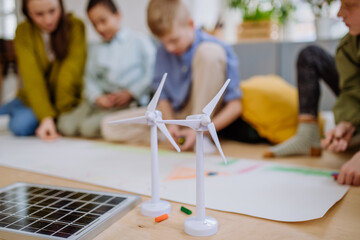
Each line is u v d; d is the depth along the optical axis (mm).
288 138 1185
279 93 1271
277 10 1669
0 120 2016
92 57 1578
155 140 591
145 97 1622
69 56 1591
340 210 600
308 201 630
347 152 965
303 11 1810
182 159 1003
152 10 1151
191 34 1229
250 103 1281
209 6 2035
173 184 748
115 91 1543
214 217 572
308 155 1056
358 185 718
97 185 765
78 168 916
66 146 1266
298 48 1485
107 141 1386
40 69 1593
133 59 1522
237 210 593
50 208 596
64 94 1586
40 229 508
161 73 1340
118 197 645
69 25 1599
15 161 1015
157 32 1157
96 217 550
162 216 563
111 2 1472
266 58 1540
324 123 1201
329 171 851
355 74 898
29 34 1564
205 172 850
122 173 856
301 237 497
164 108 1317
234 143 1316
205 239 493
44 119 1480
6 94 2221
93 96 1515
